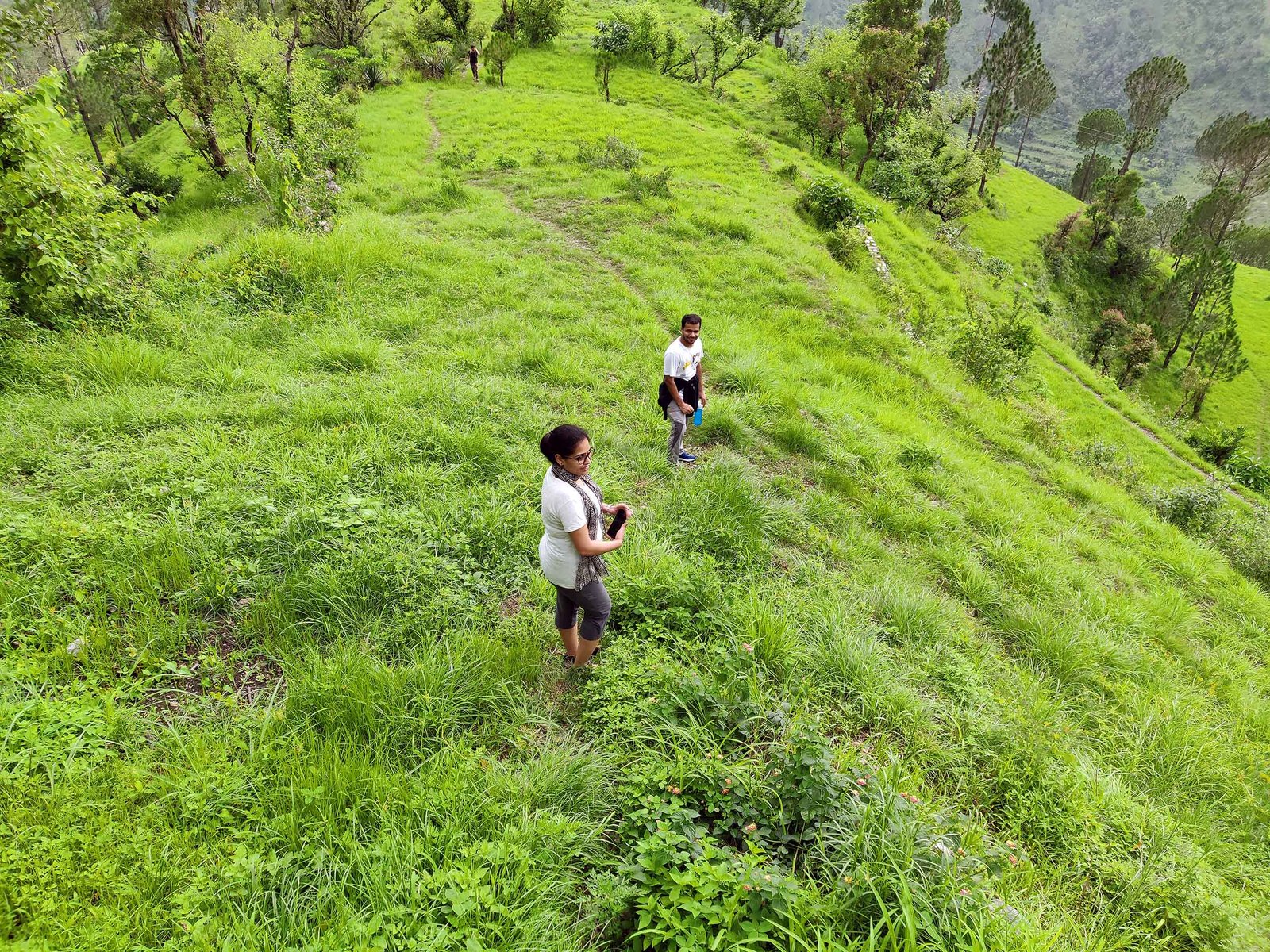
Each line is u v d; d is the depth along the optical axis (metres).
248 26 18.34
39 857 2.48
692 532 5.66
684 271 13.61
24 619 3.63
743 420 8.12
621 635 4.47
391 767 3.24
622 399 7.91
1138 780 4.46
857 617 5.14
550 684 4.04
